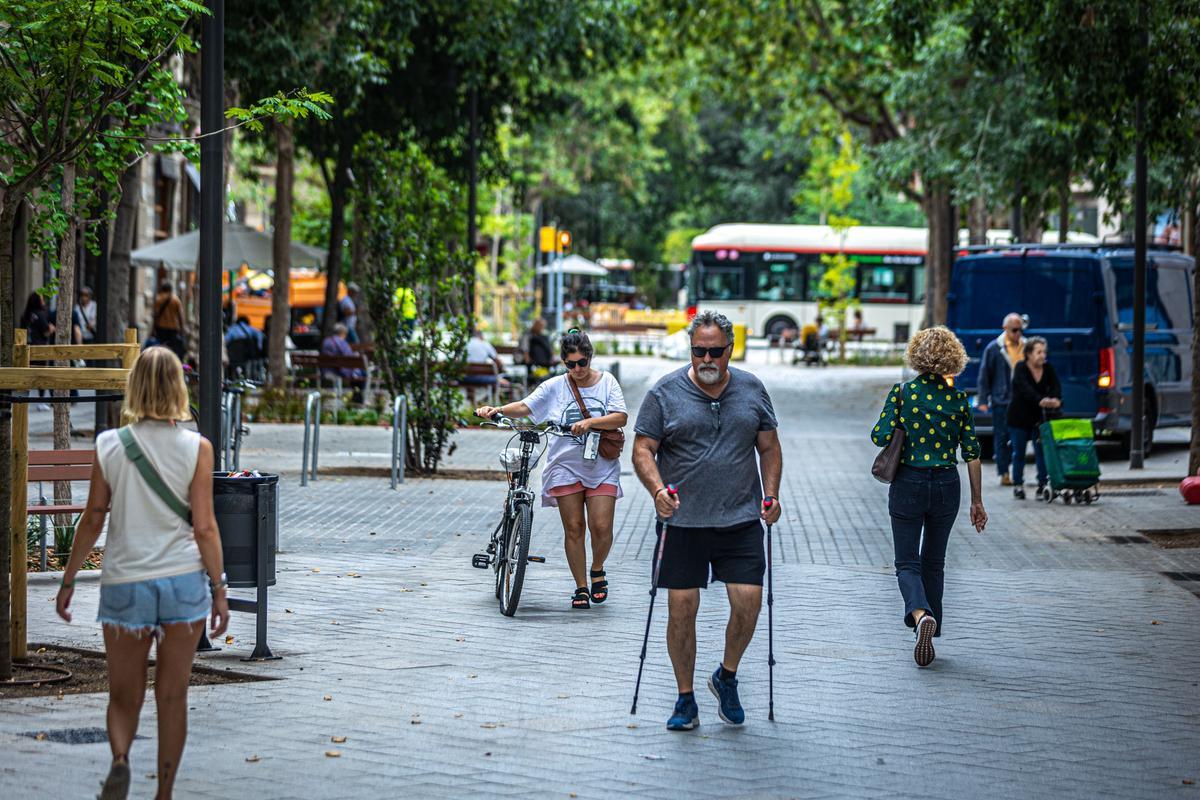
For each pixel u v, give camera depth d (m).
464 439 24.55
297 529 14.81
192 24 16.16
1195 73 17.42
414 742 7.54
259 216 66.94
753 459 7.95
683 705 7.87
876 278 60.72
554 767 7.13
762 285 60.75
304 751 7.33
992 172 30.52
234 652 9.55
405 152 19.81
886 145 33.66
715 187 85.06
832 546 14.46
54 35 9.08
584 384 11.41
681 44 40.09
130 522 6.19
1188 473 17.70
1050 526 15.77
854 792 6.82
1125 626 10.81
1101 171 20.69
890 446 9.79
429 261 19.73
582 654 9.69
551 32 32.59
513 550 11.04
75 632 9.93
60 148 9.27
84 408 28.88
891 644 10.13
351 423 27.05
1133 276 22.66
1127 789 6.95
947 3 21.25
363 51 28.95
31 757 7.09
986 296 22.91
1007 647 10.09
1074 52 17.67
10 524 8.68
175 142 12.01
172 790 6.45
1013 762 7.36
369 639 10.01
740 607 7.88
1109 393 21.95
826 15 40.06
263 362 31.25
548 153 58.50
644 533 15.12
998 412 19.42
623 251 89.62
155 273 42.81
